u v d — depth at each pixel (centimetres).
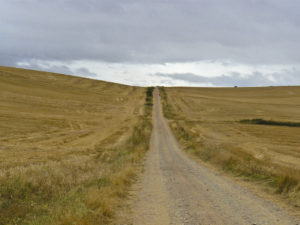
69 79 12569
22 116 5297
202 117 7556
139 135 4491
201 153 2583
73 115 6397
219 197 1002
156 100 10719
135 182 1327
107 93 10919
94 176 1232
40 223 646
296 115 7475
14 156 2130
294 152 3038
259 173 1455
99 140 3803
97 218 719
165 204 907
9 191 914
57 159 2055
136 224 706
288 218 745
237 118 7212
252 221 719
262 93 13125
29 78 10894
